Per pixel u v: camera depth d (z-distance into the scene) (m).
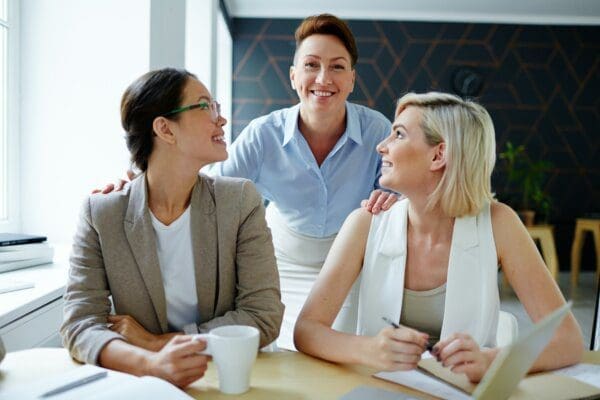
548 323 0.62
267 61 5.50
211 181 1.23
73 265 1.11
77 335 0.98
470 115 1.16
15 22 2.19
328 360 0.98
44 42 2.25
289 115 1.91
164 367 0.83
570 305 0.63
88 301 1.07
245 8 5.38
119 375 0.78
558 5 5.23
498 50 5.57
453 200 1.17
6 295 1.40
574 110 5.63
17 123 2.23
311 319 1.12
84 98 2.27
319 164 1.92
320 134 1.87
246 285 1.16
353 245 1.27
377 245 1.25
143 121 1.11
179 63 2.42
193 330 1.07
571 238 5.69
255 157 1.96
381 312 1.21
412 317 1.21
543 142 5.64
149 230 1.11
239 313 1.11
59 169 2.29
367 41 5.52
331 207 1.95
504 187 5.63
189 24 3.41
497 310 1.17
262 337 1.09
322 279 1.23
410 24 5.52
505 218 1.21
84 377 0.77
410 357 0.87
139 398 0.70
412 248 1.23
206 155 1.12
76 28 2.25
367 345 0.93
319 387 0.84
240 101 5.52
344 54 1.77
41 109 2.27
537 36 5.58
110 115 2.27
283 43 5.49
